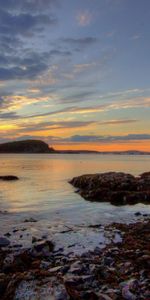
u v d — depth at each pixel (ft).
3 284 27.81
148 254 40.60
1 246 45.47
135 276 32.73
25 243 47.06
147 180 123.13
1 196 109.19
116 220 69.82
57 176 197.77
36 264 37.04
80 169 270.05
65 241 47.14
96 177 137.28
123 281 31.35
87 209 84.94
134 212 80.64
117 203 96.89
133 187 116.98
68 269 34.42
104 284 30.63
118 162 440.86
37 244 43.04
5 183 155.02
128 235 52.13
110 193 105.60
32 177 189.98
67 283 29.45
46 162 421.18
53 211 81.35
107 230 55.83
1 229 58.85
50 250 42.68
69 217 73.26
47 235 51.47
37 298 24.44
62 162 426.92
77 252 42.04
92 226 61.52
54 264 37.55
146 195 101.96
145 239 50.44
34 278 27.78
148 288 29.30
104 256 40.09
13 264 36.58
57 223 65.62
